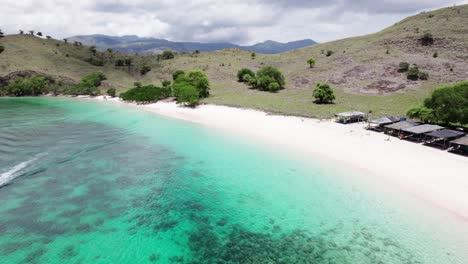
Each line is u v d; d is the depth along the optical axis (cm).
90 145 4456
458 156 3706
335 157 3816
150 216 2558
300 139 4631
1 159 3744
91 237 2238
